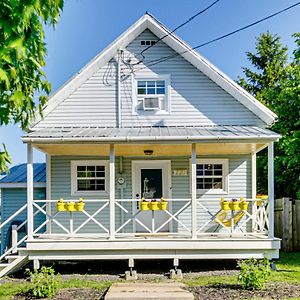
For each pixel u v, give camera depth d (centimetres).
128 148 1110
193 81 1229
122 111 1221
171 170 1248
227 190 1243
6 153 359
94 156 1251
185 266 1072
